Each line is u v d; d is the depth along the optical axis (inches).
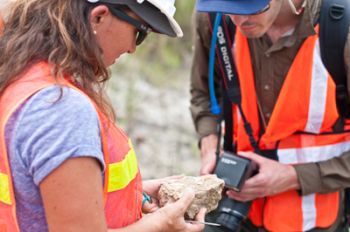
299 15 93.8
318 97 96.9
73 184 55.3
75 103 56.2
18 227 59.8
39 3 60.2
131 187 66.4
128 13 61.8
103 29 61.5
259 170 98.7
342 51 93.0
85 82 59.1
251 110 102.3
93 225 56.8
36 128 55.3
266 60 98.3
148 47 274.1
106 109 61.2
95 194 56.9
